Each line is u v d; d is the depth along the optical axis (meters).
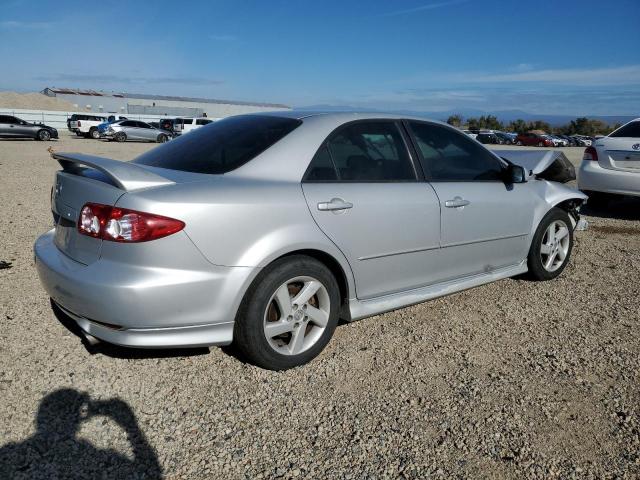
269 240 2.84
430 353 3.38
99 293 2.58
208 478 2.20
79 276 2.66
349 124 3.43
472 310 4.14
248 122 3.51
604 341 3.62
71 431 2.46
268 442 2.44
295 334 3.08
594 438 2.54
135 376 2.96
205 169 3.04
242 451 2.37
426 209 3.58
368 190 3.31
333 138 3.30
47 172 12.77
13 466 2.21
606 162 7.79
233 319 2.83
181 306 2.64
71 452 2.32
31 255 5.13
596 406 2.81
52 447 2.35
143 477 2.19
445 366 3.21
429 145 3.84
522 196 4.39
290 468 2.27
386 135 3.61
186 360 3.16
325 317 3.19
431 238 3.66
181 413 2.63
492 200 4.08
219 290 2.72
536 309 4.18
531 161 5.07
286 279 2.95
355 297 3.35
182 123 33.75
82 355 3.15
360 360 3.26
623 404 2.84
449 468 2.30
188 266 2.64
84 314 2.71
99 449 2.35
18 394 2.73
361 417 2.66
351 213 3.18
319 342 3.20
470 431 2.56
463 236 3.89
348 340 3.54
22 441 2.38
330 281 3.16
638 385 3.04
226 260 2.73
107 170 2.67
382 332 3.68
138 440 2.42
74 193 2.89
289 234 2.90
